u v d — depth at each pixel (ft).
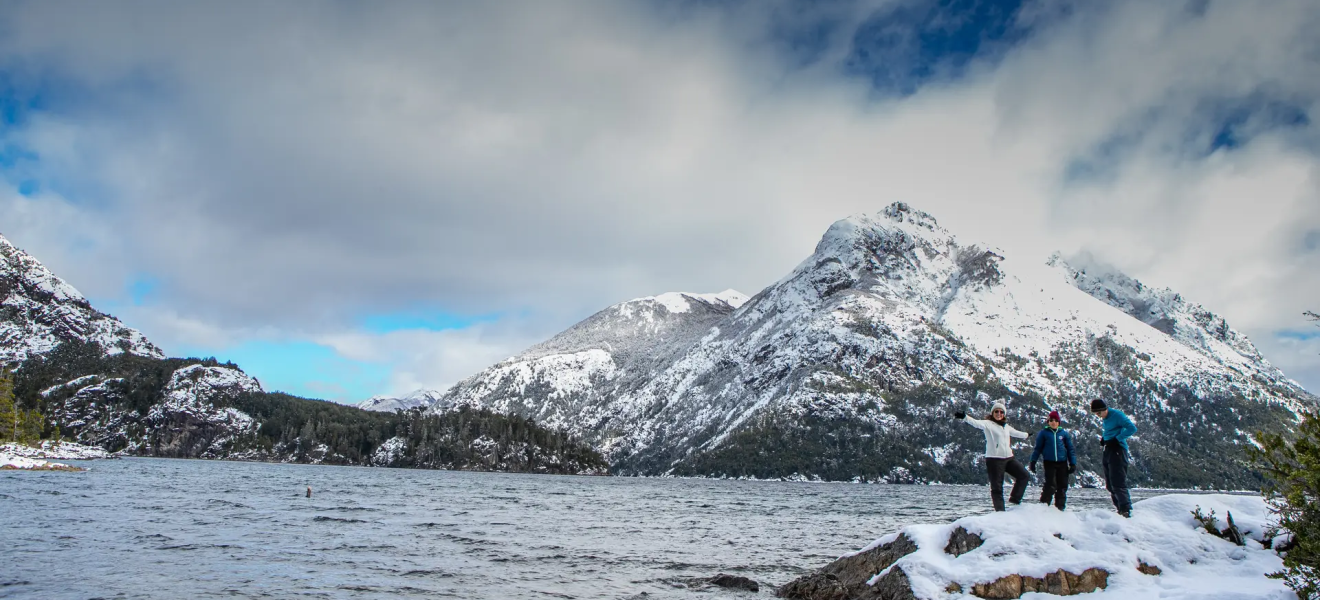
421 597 84.33
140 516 167.32
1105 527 71.05
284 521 171.94
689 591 92.22
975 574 64.08
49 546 114.21
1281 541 67.41
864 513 287.89
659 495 439.22
